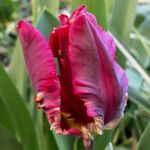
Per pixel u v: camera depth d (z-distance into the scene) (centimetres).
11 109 39
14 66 45
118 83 26
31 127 39
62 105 26
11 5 72
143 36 61
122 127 51
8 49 70
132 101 45
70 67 26
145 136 37
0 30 77
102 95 25
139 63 42
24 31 25
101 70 25
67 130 26
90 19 26
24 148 39
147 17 67
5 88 38
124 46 41
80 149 39
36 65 26
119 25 43
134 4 43
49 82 25
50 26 38
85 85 25
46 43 26
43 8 42
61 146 38
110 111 26
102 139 38
